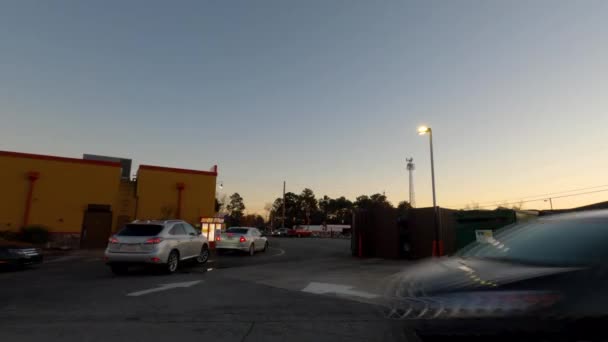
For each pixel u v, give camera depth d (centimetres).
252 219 12700
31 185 2186
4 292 791
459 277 286
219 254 1969
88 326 531
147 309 635
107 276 1057
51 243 2162
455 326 246
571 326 217
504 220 1426
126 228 1115
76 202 2295
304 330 510
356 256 1831
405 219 1698
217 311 621
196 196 2678
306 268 1280
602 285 223
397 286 327
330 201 12506
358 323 545
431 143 2422
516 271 271
